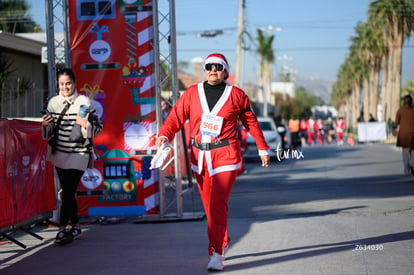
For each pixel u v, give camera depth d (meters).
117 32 8.43
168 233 7.53
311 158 23.72
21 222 6.91
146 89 8.41
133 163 8.48
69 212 7.04
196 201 11.03
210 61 5.61
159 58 8.43
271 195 11.50
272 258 5.91
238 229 7.57
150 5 8.38
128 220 8.54
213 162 5.62
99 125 6.98
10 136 6.58
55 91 8.66
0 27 37.97
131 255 6.29
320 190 12.12
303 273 5.27
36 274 5.58
